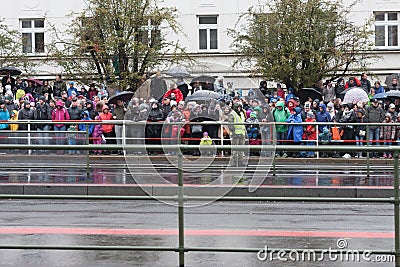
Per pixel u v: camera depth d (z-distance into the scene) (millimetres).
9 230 10836
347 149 7383
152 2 34906
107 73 29750
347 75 31359
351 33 30969
